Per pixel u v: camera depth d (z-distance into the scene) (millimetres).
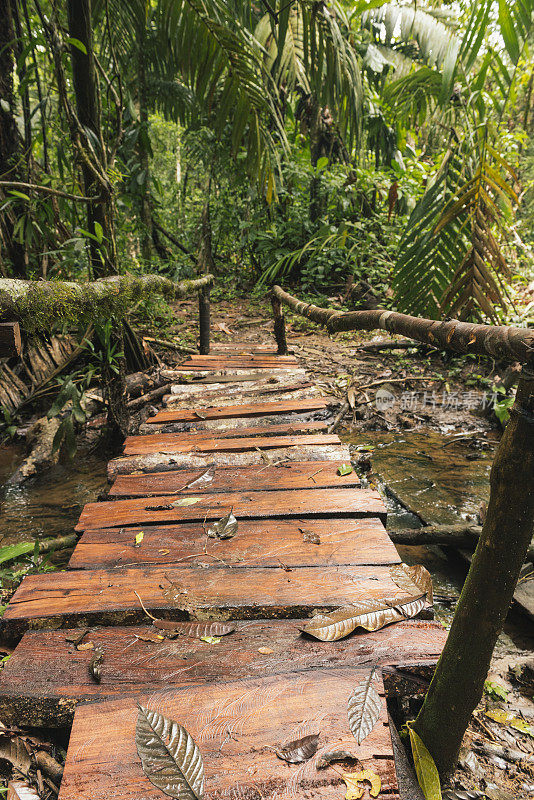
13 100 4730
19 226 4094
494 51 2584
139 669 1462
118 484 2633
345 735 1235
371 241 8820
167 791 1107
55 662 1497
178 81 8484
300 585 1782
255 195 9109
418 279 3320
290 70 6703
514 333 1128
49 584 1825
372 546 2014
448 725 1293
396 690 1443
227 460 2867
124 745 1216
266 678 1404
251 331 7793
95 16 4551
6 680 1429
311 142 9414
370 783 1124
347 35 6070
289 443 3076
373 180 8609
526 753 1761
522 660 2275
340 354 6746
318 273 9117
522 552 1122
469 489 3857
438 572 2990
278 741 1223
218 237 10562
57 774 1366
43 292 2186
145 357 5738
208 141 9164
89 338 4328
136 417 4742
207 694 1356
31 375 5289
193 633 1601
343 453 2916
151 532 2166
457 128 4629
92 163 3566
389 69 7457
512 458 1068
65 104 3410
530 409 1044
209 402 4039
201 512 2293
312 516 2260
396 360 6535
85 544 2086
